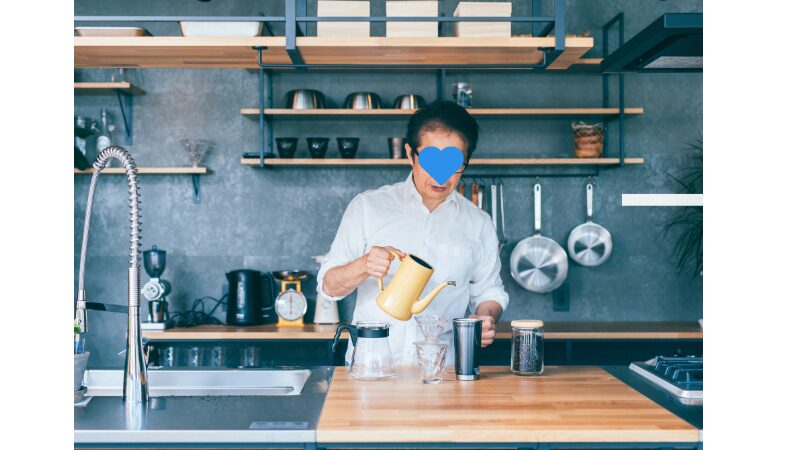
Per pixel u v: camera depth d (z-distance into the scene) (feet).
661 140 13.16
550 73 13.01
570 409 5.15
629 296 13.14
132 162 5.54
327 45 7.33
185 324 12.17
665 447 4.65
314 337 11.27
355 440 4.60
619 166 12.89
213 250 12.98
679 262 13.01
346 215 7.98
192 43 7.29
